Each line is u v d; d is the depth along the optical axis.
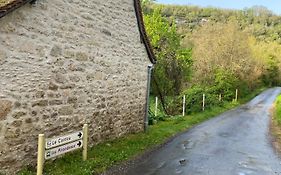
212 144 12.84
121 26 12.05
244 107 34.03
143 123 14.73
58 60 8.77
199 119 21.08
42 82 8.23
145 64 14.48
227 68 38.69
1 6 6.77
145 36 13.85
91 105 10.45
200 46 38.78
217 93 36.62
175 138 13.92
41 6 8.02
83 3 9.72
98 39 10.61
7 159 7.34
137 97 13.90
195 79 35.53
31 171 7.82
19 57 7.50
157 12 25.86
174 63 26.56
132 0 12.62
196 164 9.52
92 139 10.63
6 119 7.26
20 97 7.58
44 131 8.41
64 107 9.13
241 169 9.27
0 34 6.99
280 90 65.06
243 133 16.19
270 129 18.30
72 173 7.73
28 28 7.69
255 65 49.94
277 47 76.00
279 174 9.04
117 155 9.81
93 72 10.45
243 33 45.34
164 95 26.45
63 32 8.90
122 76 12.42
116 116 12.16
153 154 10.59
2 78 7.11
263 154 11.52
